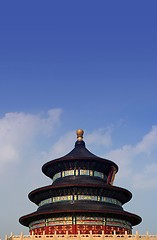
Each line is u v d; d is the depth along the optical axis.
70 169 94.62
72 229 81.81
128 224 90.69
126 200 96.94
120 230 85.44
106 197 89.81
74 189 87.44
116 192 90.69
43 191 90.56
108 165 96.50
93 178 93.50
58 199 88.94
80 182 90.00
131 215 86.31
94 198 88.06
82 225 82.19
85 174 93.81
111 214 84.56
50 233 83.06
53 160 94.69
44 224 85.31
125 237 71.75
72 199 87.44
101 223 83.25
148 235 71.69
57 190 88.56
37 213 84.88
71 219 82.81
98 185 87.19
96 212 82.31
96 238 71.31
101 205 86.19
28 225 97.94
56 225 83.31
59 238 71.62
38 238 72.75
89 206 84.50
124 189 90.56
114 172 98.56
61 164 95.00
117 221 85.81
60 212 82.06
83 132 104.19
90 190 88.00
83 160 93.62
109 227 83.75
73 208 83.19
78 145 101.31
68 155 97.06
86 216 83.12
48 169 99.12
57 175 96.75
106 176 98.50
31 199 97.75
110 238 71.25
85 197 87.75
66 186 86.62
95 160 93.75
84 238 71.38
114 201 91.19
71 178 92.69
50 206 87.50
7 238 73.12
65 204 86.19
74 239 71.25
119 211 84.12
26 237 74.19
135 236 71.75
